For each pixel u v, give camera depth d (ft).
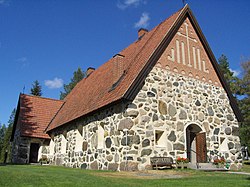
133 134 42.98
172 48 53.11
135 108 44.21
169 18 59.62
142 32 65.87
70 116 64.23
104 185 25.18
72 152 59.41
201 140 52.44
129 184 26.58
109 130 46.39
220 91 58.70
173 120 48.62
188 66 54.60
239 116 59.93
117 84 49.70
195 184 27.22
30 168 43.75
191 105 52.34
